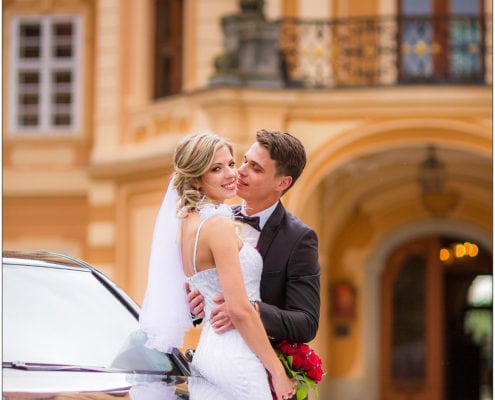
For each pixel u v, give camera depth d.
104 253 28.33
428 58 24.38
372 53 24.58
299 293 7.65
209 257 7.27
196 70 26.72
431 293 27.98
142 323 7.59
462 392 29.08
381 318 27.89
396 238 27.67
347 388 27.55
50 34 31.08
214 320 7.25
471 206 27.48
